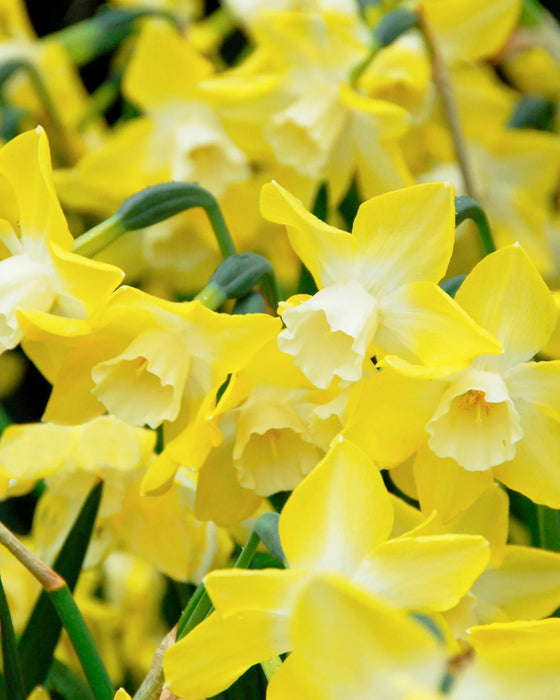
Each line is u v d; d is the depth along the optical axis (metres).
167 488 0.81
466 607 0.82
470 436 0.81
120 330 0.81
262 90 0.94
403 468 0.83
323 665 0.70
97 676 0.79
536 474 0.82
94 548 0.87
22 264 0.82
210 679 0.77
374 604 0.69
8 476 0.80
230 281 0.83
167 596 0.91
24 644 0.83
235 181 0.96
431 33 0.92
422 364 0.80
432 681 0.70
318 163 0.94
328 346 0.81
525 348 0.81
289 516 0.76
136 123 0.97
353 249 0.81
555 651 0.72
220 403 0.79
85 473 0.86
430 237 0.81
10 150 0.80
